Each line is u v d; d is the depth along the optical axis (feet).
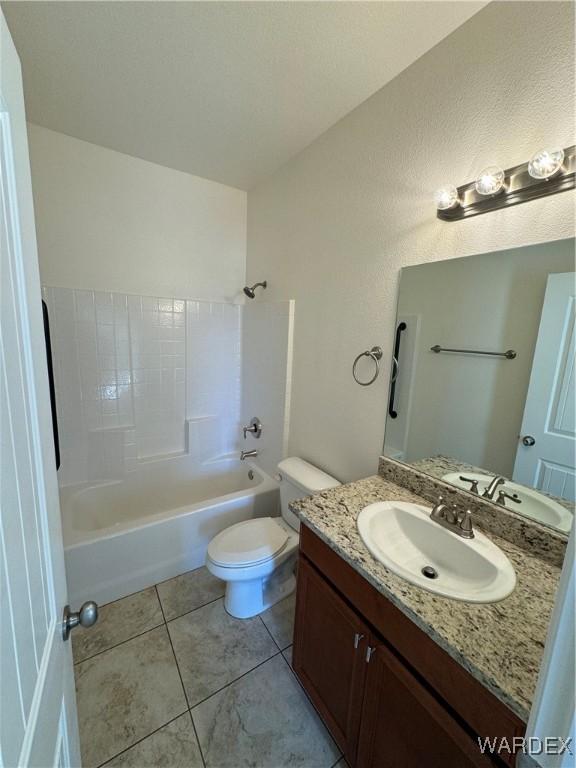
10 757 1.18
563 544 3.15
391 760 2.96
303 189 6.43
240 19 3.70
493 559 3.23
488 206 3.52
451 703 2.44
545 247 3.22
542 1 3.05
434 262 4.20
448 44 3.84
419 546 3.90
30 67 4.47
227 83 4.72
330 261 5.84
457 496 4.04
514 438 3.55
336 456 5.99
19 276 1.65
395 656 2.93
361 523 3.74
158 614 5.58
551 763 1.28
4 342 1.40
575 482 3.13
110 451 7.39
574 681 1.20
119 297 7.22
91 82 4.78
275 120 5.54
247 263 8.71
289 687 4.49
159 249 7.57
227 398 9.09
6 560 1.28
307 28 3.79
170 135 6.12
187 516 6.43
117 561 5.80
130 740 3.86
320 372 6.24
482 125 3.59
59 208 6.38
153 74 4.59
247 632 5.30
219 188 8.14
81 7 3.60
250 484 8.41
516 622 2.56
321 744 3.89
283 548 5.49
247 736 3.94
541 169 2.93
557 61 3.01
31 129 5.93
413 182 4.37
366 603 3.21
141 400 7.80
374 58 4.19
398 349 4.76
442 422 4.24
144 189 7.20
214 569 5.08
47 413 2.07
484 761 2.22
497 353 3.66
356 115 5.15
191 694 4.36
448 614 2.62
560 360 3.19
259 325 8.05
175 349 8.11
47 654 1.78
